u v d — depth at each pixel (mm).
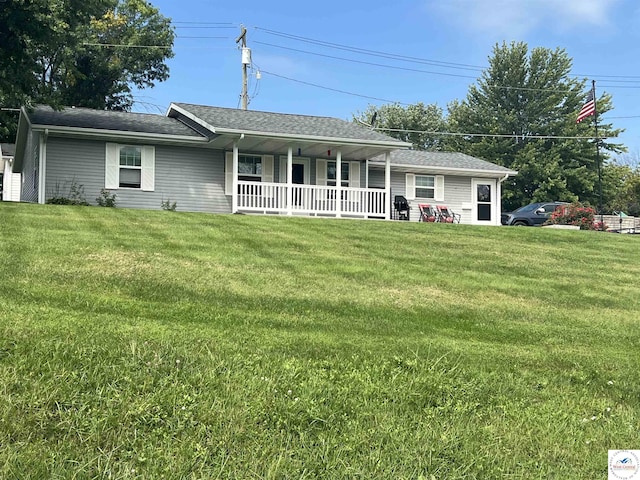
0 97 17484
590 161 44406
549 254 12492
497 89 46781
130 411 3541
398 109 53750
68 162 17641
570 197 43156
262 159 20047
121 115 20016
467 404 4184
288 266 9086
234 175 18031
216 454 3238
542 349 5973
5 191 30578
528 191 44906
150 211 13641
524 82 46562
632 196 45844
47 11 15180
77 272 7379
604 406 4402
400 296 7914
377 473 3184
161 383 3947
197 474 3035
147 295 6750
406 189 23281
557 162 43688
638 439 3869
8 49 15070
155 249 9328
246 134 17391
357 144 18672
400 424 3771
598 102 45500
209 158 19375
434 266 10266
